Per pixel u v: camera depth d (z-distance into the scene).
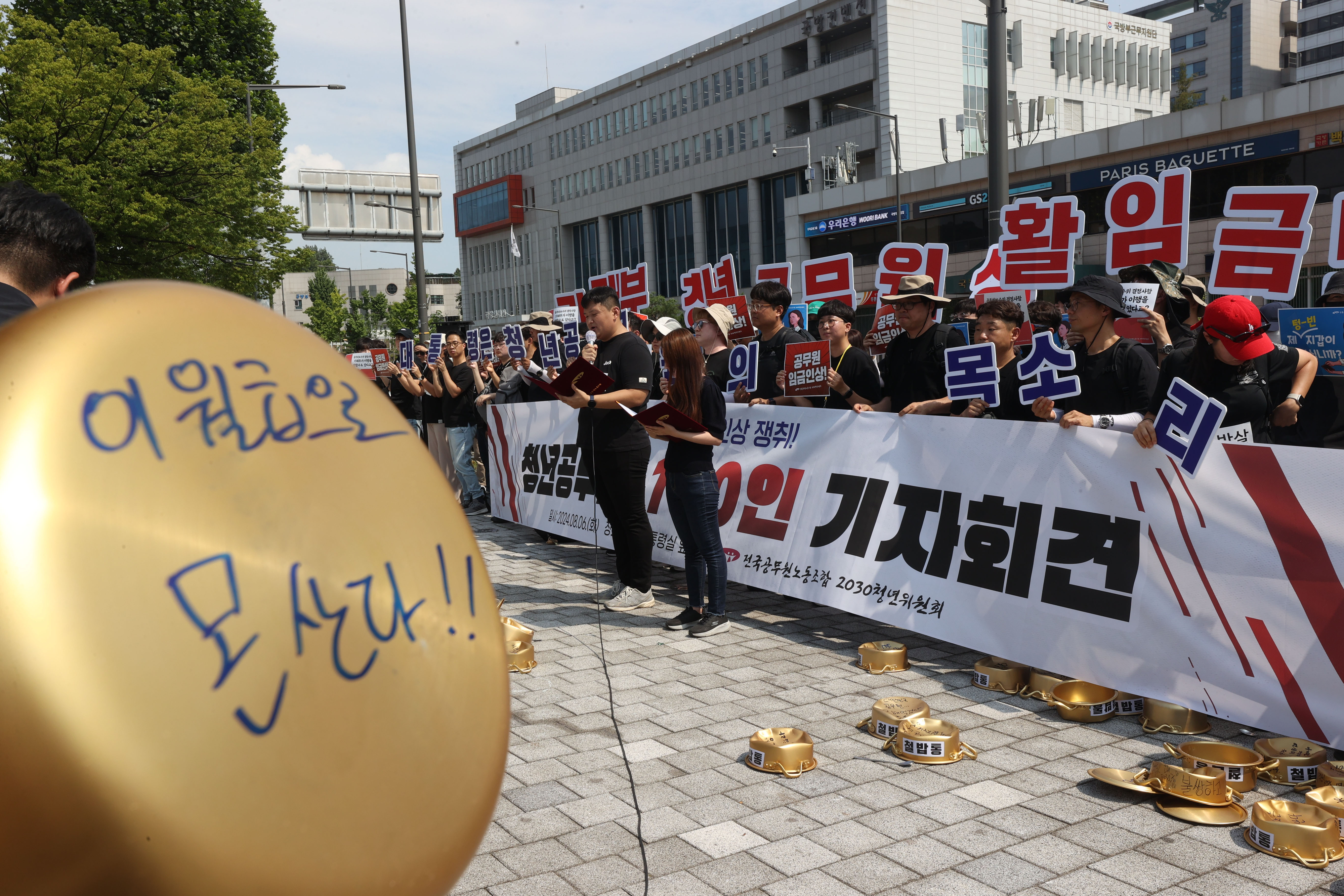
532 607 5.92
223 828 0.72
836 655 4.82
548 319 9.12
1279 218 4.32
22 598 0.68
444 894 0.91
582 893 2.61
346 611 0.84
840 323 6.07
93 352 0.80
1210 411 3.60
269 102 29.59
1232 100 30.98
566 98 79.75
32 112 18.80
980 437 4.57
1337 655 3.29
